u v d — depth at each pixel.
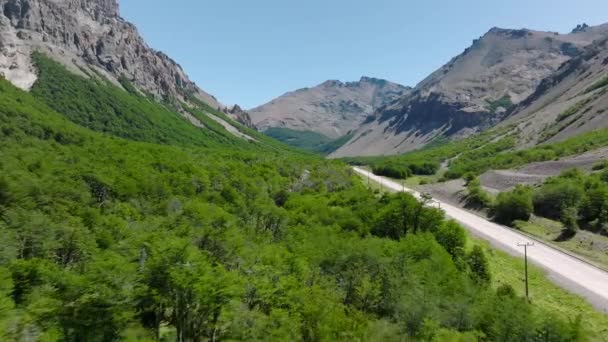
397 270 58.19
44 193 79.06
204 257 45.06
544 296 64.56
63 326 37.19
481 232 96.31
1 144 114.31
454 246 78.88
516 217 103.56
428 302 50.06
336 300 52.16
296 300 46.94
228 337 42.25
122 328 39.72
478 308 51.69
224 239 57.75
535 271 73.19
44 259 51.75
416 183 171.50
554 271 72.12
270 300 46.69
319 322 45.06
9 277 43.44
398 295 53.03
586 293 63.69
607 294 63.09
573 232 88.06
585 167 118.50
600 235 83.94
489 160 170.38
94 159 117.50
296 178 138.00
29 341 35.22
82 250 59.00
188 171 114.75
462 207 124.56
